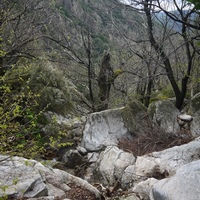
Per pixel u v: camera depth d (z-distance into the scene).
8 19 7.07
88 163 6.86
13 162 3.87
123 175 5.34
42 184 3.85
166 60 8.81
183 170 3.65
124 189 5.12
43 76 8.02
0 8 7.50
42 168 4.45
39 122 7.13
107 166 5.99
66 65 10.42
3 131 3.37
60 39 10.01
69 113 8.41
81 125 8.26
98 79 10.03
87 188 4.31
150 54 8.96
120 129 7.60
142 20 9.92
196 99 7.73
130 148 6.70
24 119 6.48
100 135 7.55
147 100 9.88
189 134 6.95
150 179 4.55
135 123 7.50
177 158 5.38
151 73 9.38
